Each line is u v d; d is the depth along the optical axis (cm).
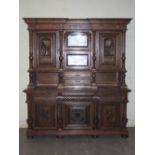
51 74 399
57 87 386
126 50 430
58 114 379
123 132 385
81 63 393
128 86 436
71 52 386
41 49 382
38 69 383
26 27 420
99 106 381
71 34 385
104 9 423
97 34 381
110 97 378
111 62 387
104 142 370
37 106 379
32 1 418
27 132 382
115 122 384
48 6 419
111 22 373
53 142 371
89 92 378
